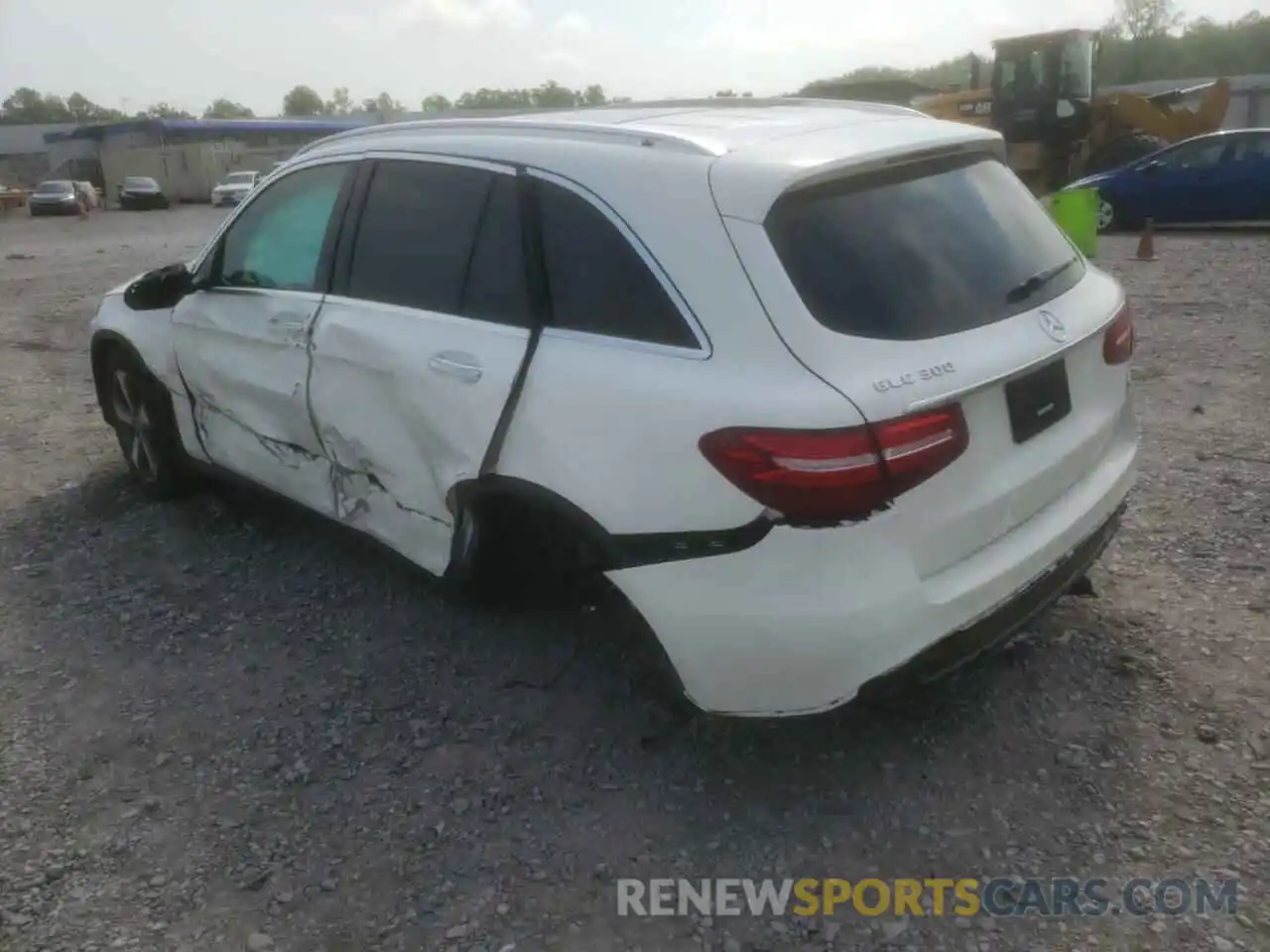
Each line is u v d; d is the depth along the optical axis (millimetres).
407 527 4020
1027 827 3180
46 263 19594
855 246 3072
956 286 3164
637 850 3162
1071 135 19453
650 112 3932
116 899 3043
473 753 3596
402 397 3807
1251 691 3711
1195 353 8203
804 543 2830
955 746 3521
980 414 3049
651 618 3090
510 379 3414
